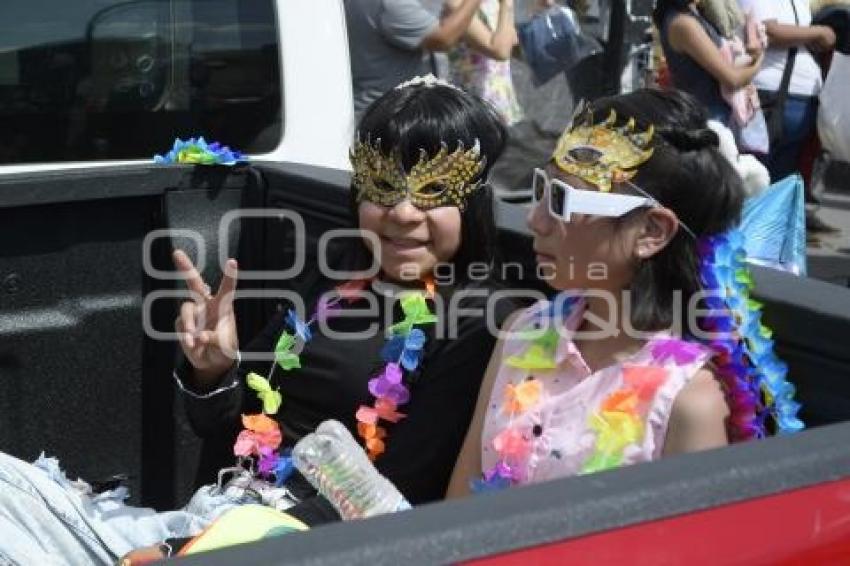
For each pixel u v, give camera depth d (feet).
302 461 6.16
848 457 4.26
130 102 9.95
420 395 7.16
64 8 9.62
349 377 7.38
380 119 7.13
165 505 8.91
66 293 8.46
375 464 7.09
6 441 8.30
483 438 6.35
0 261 8.14
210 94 10.33
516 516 3.66
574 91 21.47
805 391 5.67
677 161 5.65
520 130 17.85
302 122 10.73
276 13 10.59
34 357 8.35
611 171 5.69
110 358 8.68
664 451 5.58
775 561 4.08
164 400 8.92
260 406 8.04
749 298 5.83
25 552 6.47
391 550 3.46
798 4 19.19
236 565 3.34
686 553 3.89
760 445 4.26
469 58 17.13
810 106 19.86
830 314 5.46
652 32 22.49
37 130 9.55
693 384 5.58
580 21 23.32
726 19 16.87
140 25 9.93
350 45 15.31
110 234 8.61
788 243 7.73
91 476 8.66
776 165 20.43
